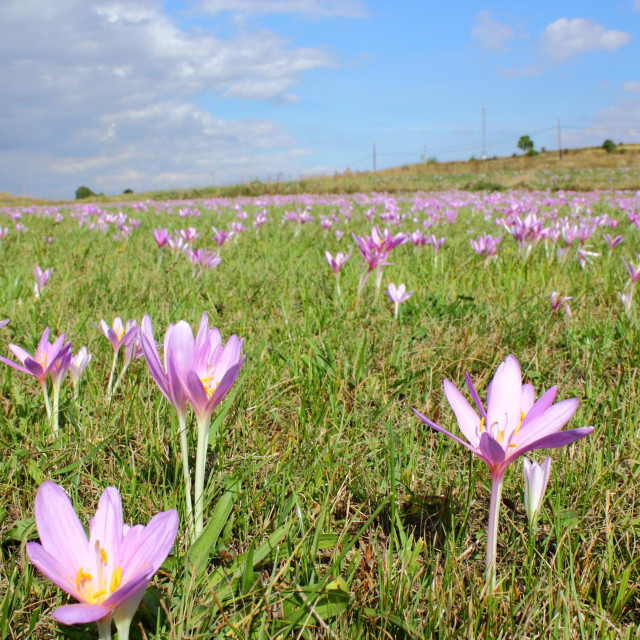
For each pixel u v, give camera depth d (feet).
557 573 1.06
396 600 1.01
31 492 1.29
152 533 0.77
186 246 4.01
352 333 2.32
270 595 1.01
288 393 1.81
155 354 0.97
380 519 1.30
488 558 0.99
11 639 0.97
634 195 14.20
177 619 0.97
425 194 17.11
